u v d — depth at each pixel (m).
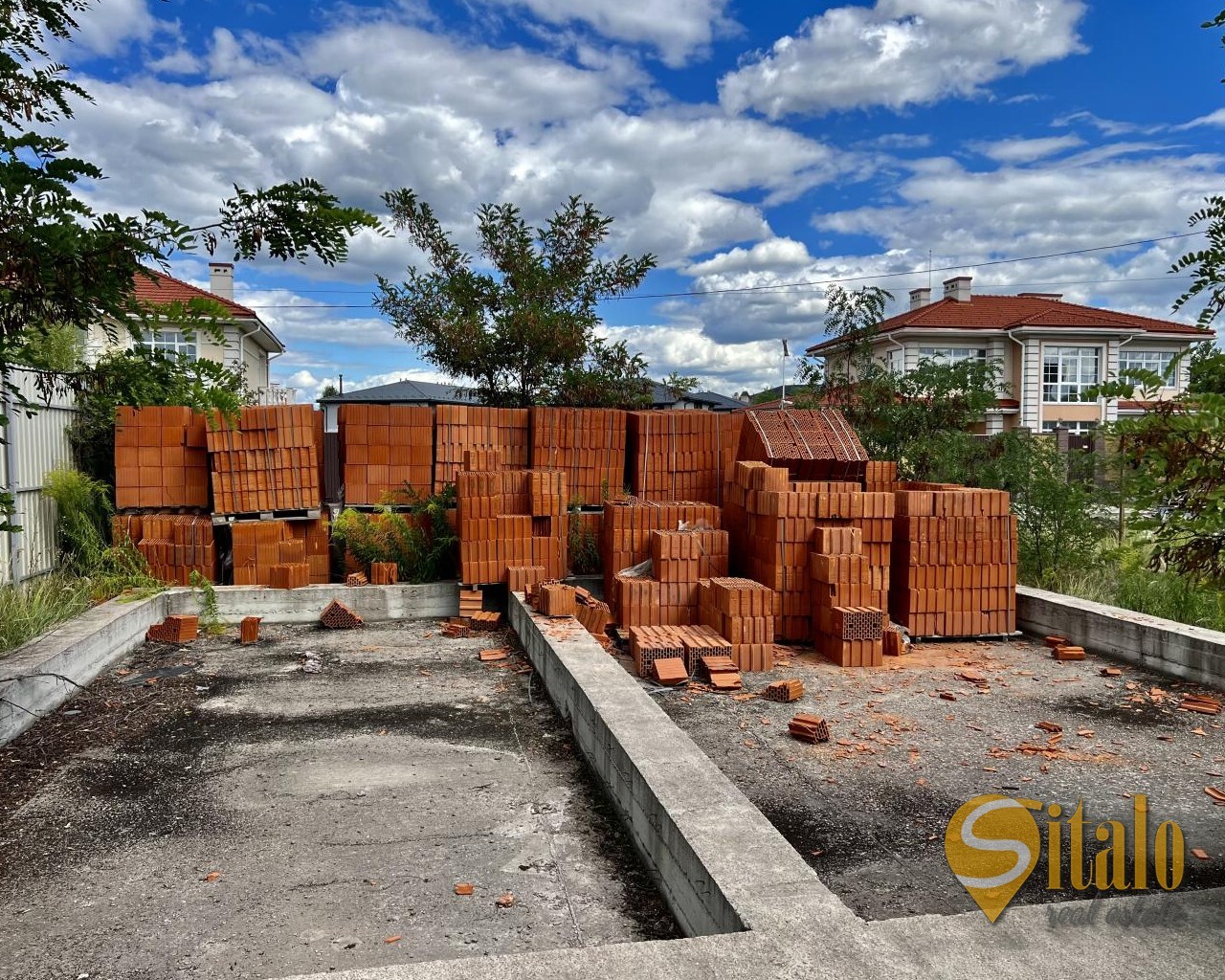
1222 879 4.35
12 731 6.34
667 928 3.85
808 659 8.99
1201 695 7.57
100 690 7.61
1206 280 2.93
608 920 3.92
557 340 13.84
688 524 10.45
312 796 5.36
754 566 10.09
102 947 3.69
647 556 10.44
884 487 11.52
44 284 3.27
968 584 9.84
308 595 10.45
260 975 3.47
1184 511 2.64
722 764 6.03
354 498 11.66
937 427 14.18
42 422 9.84
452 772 5.79
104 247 3.23
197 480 11.07
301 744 6.33
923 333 26.84
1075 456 11.70
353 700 7.43
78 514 9.97
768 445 11.37
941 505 9.75
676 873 3.86
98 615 8.64
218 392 4.33
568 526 11.26
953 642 9.82
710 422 12.12
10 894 4.16
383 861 4.49
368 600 10.58
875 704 7.43
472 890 4.18
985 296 31.30
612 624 9.74
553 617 8.77
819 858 4.63
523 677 8.20
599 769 5.56
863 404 14.26
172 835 4.81
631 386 14.80
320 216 3.47
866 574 9.36
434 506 11.12
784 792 5.52
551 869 4.42
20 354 3.85
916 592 9.73
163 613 10.00
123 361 4.32
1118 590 10.59
